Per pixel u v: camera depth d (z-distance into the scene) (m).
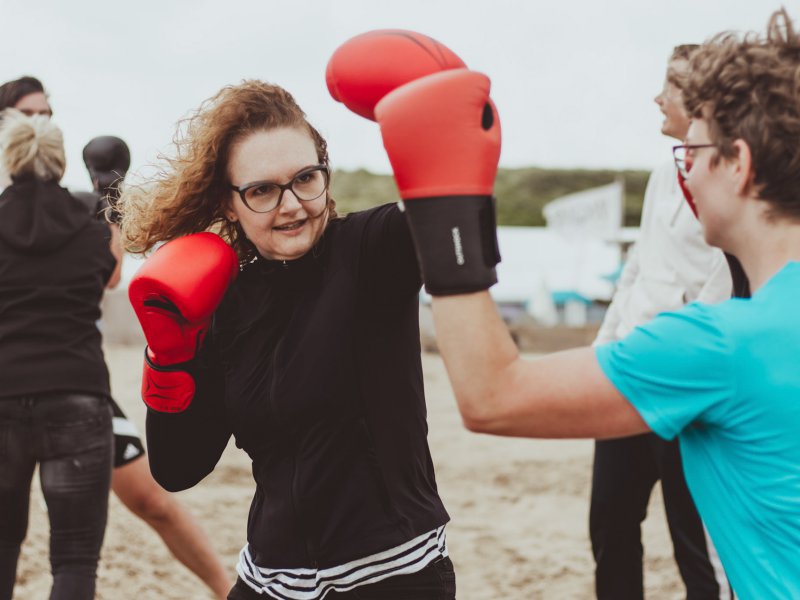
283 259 1.78
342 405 1.72
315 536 1.73
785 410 1.18
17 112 2.75
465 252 1.25
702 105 1.26
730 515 1.26
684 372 1.21
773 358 1.19
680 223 2.98
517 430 1.26
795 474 1.19
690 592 3.03
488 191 1.28
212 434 1.96
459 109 1.26
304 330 1.74
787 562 1.21
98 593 3.80
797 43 1.23
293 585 1.75
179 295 1.75
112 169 3.11
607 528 3.10
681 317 1.23
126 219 2.02
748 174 1.22
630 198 60.47
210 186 1.85
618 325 3.37
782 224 1.23
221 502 5.33
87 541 2.65
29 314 2.64
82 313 2.73
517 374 1.25
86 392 2.67
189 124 1.89
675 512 3.04
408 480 1.76
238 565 1.90
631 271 3.32
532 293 25.14
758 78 1.21
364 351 1.73
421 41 1.48
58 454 2.63
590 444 6.95
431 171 1.25
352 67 1.47
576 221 25.20
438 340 1.27
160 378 1.85
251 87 1.81
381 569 1.71
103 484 2.70
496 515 5.31
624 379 1.23
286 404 1.72
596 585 3.16
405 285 1.74
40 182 2.71
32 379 2.61
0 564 2.63
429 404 8.80
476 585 4.29
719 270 2.81
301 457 1.74
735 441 1.22
